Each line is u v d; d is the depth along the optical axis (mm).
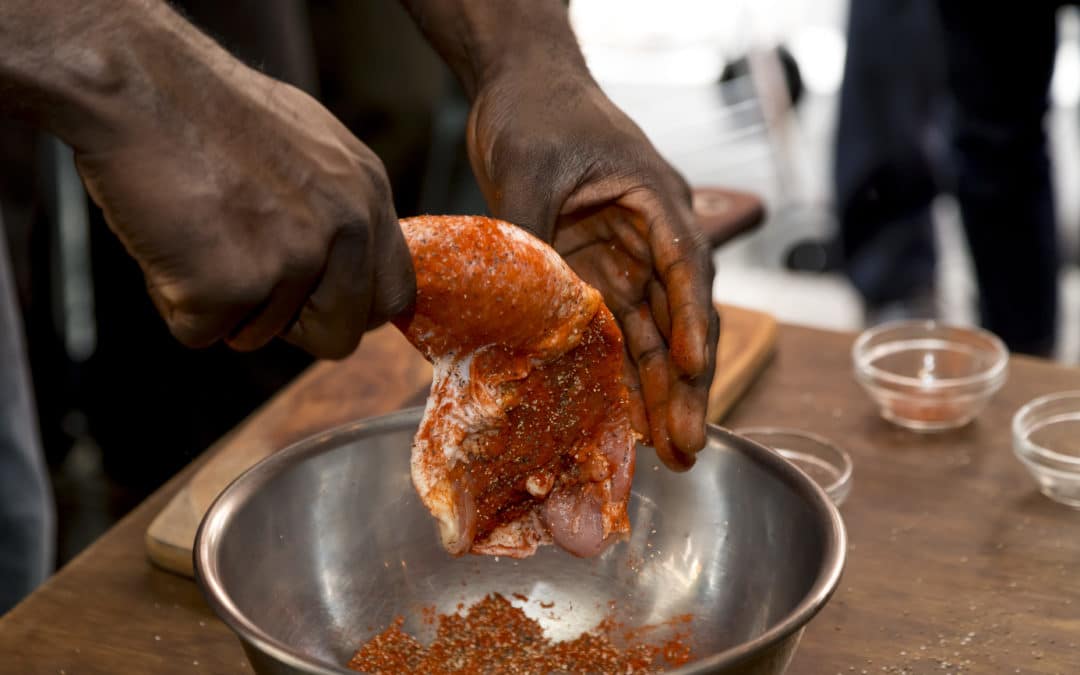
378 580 670
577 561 688
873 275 1725
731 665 511
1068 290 1913
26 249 1271
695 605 661
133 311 1294
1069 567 702
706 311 638
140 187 461
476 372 578
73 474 1566
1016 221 1593
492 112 706
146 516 775
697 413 649
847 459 765
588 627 676
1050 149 1573
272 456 644
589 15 2832
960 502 760
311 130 484
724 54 2678
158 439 1402
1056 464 743
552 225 678
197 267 466
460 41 740
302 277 480
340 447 663
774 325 936
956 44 1497
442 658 652
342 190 480
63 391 1544
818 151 2504
